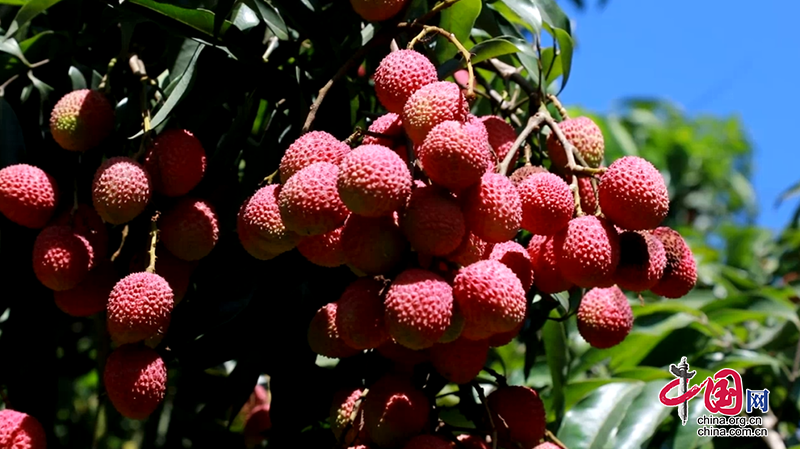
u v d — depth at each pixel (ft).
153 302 2.58
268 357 2.92
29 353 3.00
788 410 3.54
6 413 2.76
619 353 3.57
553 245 2.56
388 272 2.42
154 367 2.62
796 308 3.70
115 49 3.12
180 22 2.83
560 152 2.80
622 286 2.61
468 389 2.70
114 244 2.86
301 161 2.50
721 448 3.42
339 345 2.59
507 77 3.09
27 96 3.05
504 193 2.41
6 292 2.95
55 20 3.17
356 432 2.57
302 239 2.50
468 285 2.36
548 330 3.21
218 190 2.85
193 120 2.84
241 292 2.81
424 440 2.47
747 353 3.50
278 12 2.92
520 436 2.63
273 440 2.95
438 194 2.39
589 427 3.17
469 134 2.37
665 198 2.53
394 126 2.56
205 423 3.66
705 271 4.38
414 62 2.53
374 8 2.67
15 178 2.74
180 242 2.69
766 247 5.61
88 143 2.82
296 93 2.89
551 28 3.07
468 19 2.92
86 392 5.13
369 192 2.34
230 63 2.87
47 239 2.68
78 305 2.76
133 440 4.45
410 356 2.52
